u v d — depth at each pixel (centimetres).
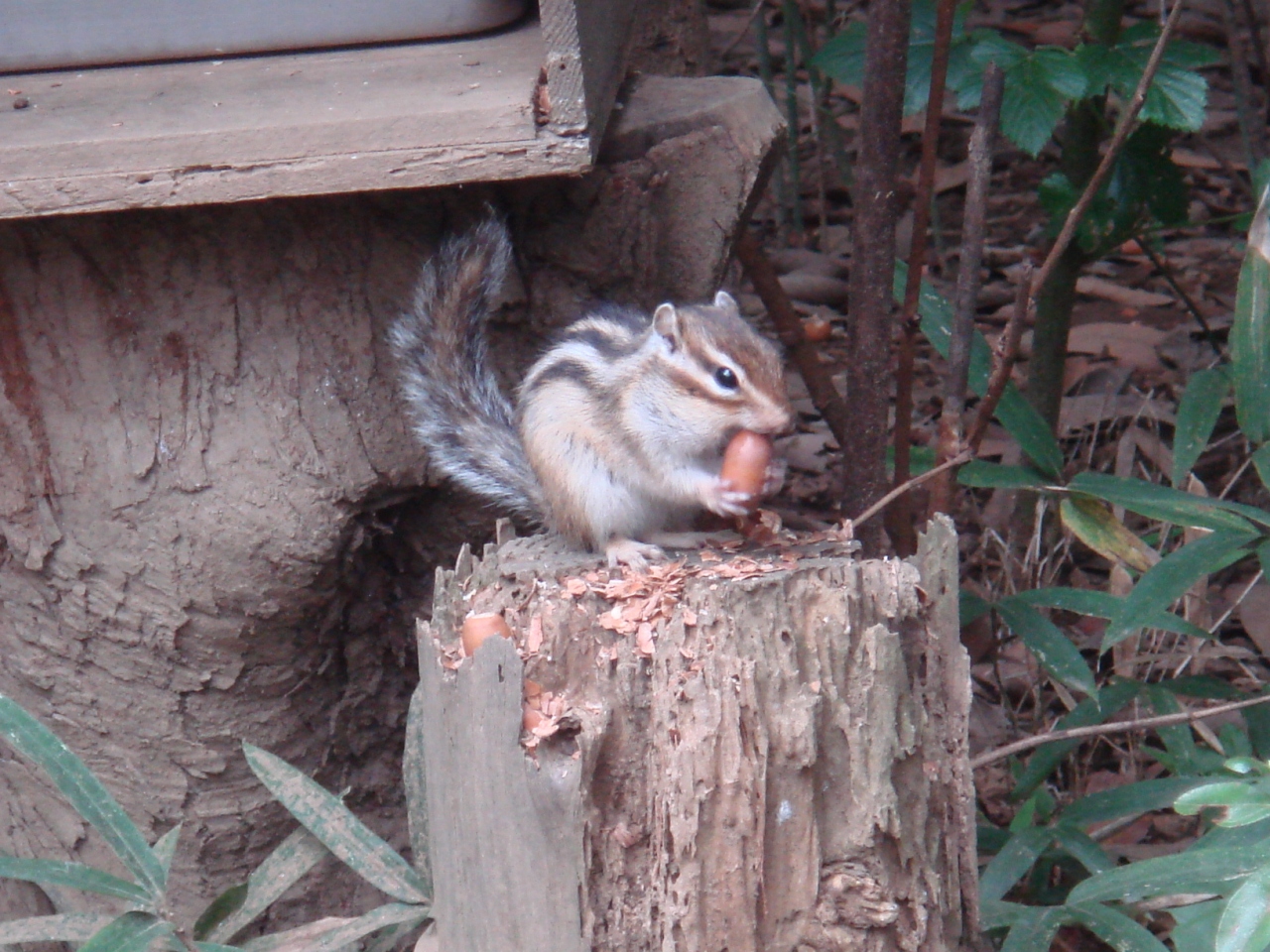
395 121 171
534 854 167
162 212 178
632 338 178
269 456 181
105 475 182
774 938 167
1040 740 185
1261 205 185
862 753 167
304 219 179
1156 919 185
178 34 180
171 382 180
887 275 186
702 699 166
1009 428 190
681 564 170
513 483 180
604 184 181
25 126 173
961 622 188
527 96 172
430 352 180
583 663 167
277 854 180
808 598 167
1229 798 165
